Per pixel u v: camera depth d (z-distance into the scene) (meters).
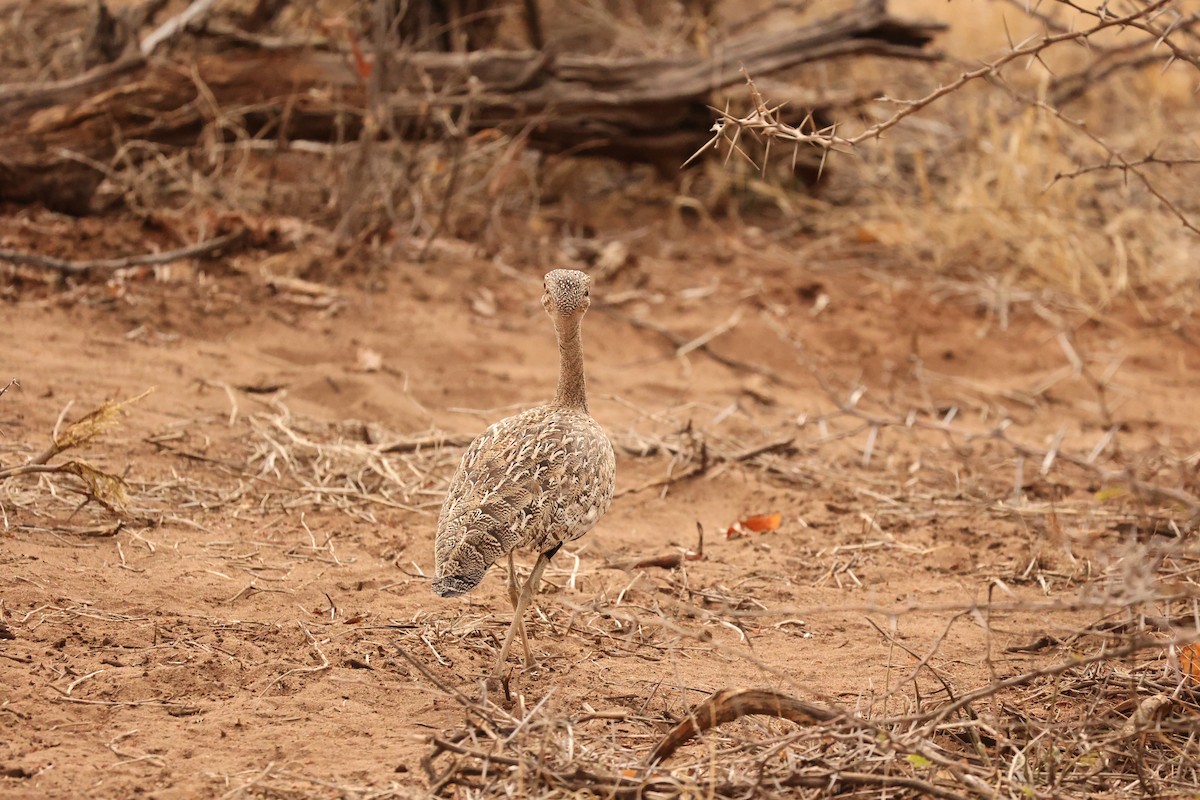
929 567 11.77
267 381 14.66
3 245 16.38
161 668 8.57
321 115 18.80
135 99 18.06
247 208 19.03
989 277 20.66
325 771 7.52
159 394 13.78
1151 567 8.40
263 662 8.89
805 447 14.91
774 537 12.32
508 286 18.53
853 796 7.42
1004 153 21.97
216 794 7.22
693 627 10.14
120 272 16.52
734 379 17.00
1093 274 20.55
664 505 13.02
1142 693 8.80
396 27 19.19
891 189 22.89
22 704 7.96
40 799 6.99
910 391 17.30
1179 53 9.90
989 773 7.63
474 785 7.39
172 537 10.94
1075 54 26.28
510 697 8.63
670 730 8.23
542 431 9.02
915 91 25.22
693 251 20.92
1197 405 17.30
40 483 11.40
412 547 11.27
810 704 7.76
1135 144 23.08
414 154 18.59
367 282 17.50
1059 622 10.41
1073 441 15.84
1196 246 21.34
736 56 20.30
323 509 12.01
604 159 21.25
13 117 17.94
